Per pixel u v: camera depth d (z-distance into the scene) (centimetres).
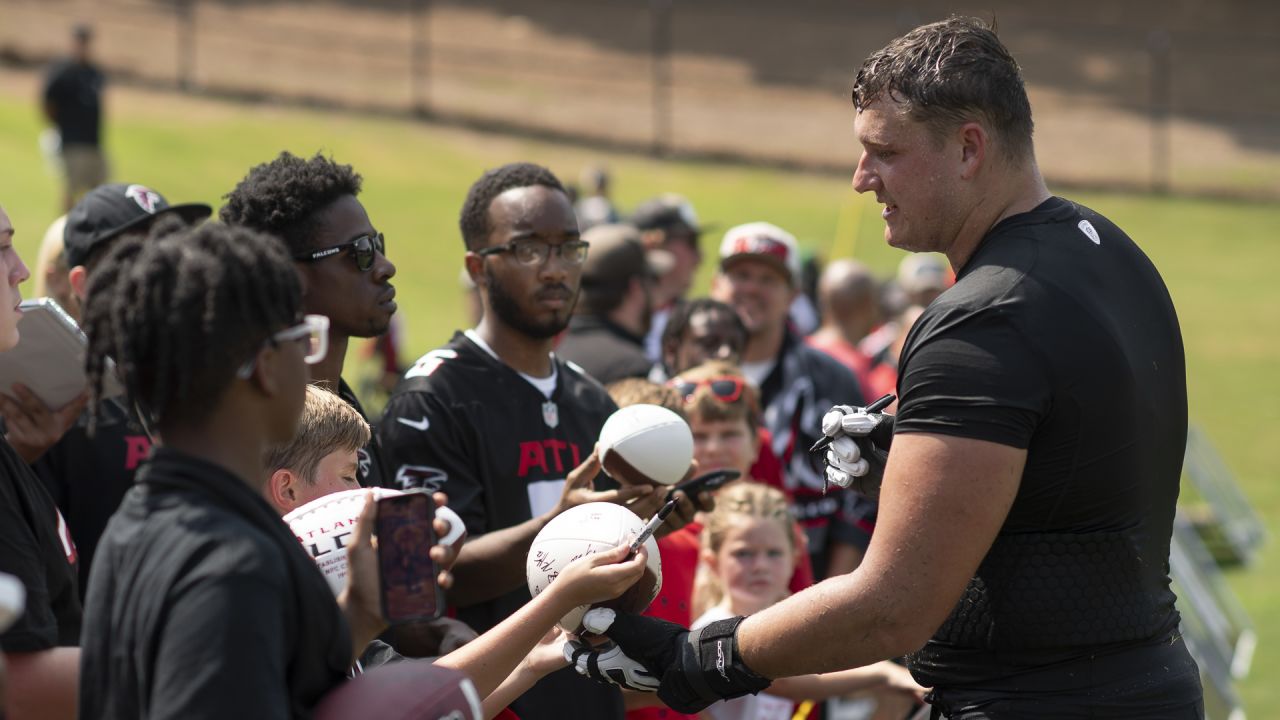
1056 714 259
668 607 420
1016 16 3173
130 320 204
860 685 407
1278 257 2025
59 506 371
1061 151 2506
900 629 252
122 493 373
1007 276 256
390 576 218
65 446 371
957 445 249
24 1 2570
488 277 388
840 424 290
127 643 198
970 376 250
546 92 2570
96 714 204
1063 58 2950
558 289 386
